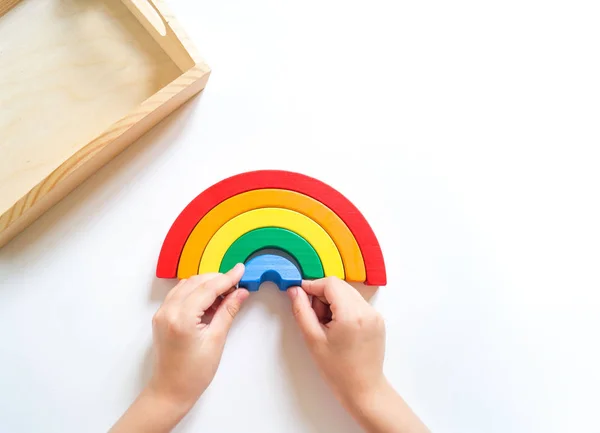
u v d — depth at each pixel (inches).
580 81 29.4
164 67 27.0
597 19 30.0
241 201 24.8
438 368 25.4
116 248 25.3
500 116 28.6
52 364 24.2
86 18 27.5
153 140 26.4
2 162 25.1
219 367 24.2
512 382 25.6
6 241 24.9
